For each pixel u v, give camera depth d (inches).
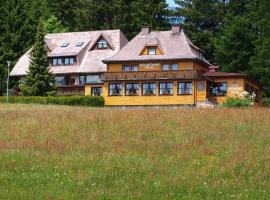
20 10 3900.1
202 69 3102.9
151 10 4018.2
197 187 790.5
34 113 1686.8
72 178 840.9
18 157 992.2
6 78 3585.1
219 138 1218.0
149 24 3971.5
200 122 1435.8
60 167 917.8
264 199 727.1
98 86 3186.5
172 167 931.3
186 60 2947.8
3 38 3789.4
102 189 770.8
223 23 4037.9
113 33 3523.6
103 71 3243.1
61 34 3644.2
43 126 1424.7
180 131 1312.7
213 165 944.9
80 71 3289.9
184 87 2888.8
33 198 700.7
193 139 1203.2
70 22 4576.8
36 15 4345.5
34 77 2957.7
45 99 2805.1
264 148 1088.2
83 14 4183.1
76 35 3612.2
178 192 765.3
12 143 1173.7
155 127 1368.1
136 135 1280.8
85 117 1553.9
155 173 884.6
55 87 3031.5
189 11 4055.1
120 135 1278.3
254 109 1724.9
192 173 884.0
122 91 2974.9
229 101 2411.4
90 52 3412.9
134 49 3088.1
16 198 697.0
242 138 1212.5
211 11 4109.3
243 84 2849.4
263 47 3225.9
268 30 3368.6
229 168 917.2
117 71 3021.7
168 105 2896.2
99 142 1187.9
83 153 1061.1
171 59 2955.2
